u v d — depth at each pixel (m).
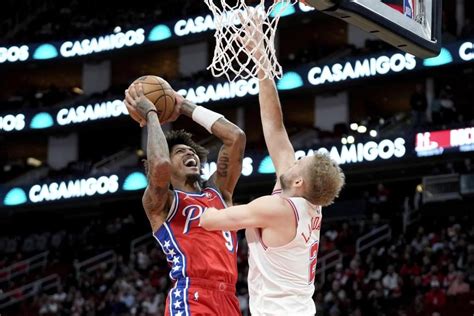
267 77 4.80
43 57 25.89
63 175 25.39
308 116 25.95
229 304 4.74
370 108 25.00
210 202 4.87
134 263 21.41
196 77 23.70
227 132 4.98
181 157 4.93
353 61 20.98
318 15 23.12
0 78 29.41
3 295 21.97
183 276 4.70
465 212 19.84
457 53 19.56
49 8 29.78
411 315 15.84
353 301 16.50
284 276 4.20
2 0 30.28
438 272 16.73
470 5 24.02
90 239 24.00
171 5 25.31
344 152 20.42
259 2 4.98
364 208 21.20
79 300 20.02
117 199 23.75
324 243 19.92
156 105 4.89
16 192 24.45
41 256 24.14
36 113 25.31
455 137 19.05
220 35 5.05
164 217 4.79
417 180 22.47
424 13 5.21
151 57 27.31
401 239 18.56
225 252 4.80
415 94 21.22
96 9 28.03
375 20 4.76
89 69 27.72
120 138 27.91
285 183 4.28
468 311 15.38
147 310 18.39
